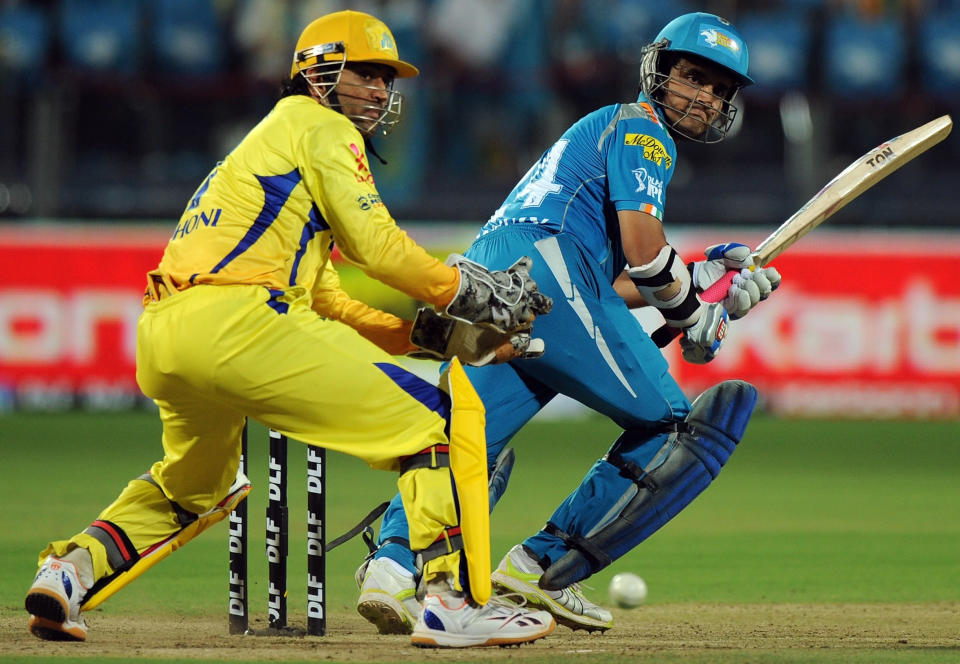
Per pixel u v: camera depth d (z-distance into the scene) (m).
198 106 50.94
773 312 45.00
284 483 15.53
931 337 44.78
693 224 48.31
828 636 16.09
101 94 50.50
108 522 14.87
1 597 18.25
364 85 14.65
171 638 15.16
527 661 13.16
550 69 49.38
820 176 48.94
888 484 32.59
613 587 15.12
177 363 13.47
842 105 49.22
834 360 44.94
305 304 13.73
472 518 13.68
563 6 49.34
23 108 49.34
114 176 49.75
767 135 49.84
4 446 37.19
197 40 49.97
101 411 45.59
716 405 16.06
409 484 13.74
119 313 45.38
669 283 15.55
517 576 15.81
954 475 34.22
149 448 37.09
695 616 18.06
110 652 13.52
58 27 49.66
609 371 15.59
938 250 44.62
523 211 16.06
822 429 43.38
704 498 30.38
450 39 49.00
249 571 21.55
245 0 50.06
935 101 49.41
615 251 16.41
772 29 49.12
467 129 49.81
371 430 13.56
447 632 13.84
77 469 32.94
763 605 18.94
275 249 13.66
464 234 47.03
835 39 49.19
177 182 49.62
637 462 15.91
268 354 13.31
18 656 13.19
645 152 15.73
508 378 15.89
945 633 16.39
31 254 45.25
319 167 13.54
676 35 16.39
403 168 48.62
